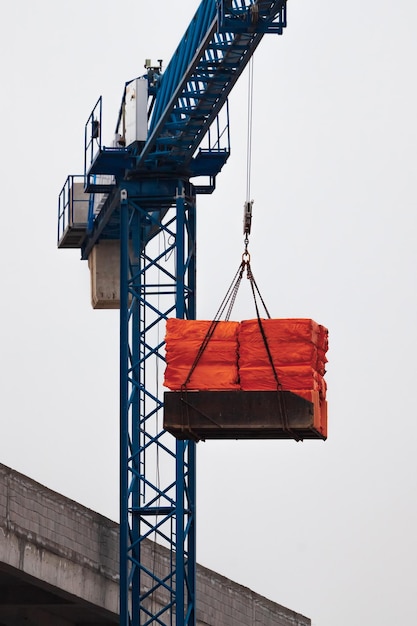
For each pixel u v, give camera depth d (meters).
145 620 61.22
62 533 56.66
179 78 55.91
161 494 60.25
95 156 61.12
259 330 48.28
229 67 54.66
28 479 54.72
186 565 60.97
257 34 52.53
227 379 48.38
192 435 48.84
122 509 59.97
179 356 48.59
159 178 61.25
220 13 51.31
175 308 60.75
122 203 61.22
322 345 49.00
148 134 59.94
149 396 60.84
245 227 50.31
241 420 48.06
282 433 48.62
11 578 57.31
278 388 48.00
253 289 49.78
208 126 58.34
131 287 61.25
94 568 58.59
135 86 59.78
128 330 60.94
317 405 48.28
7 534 53.19
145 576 60.88
